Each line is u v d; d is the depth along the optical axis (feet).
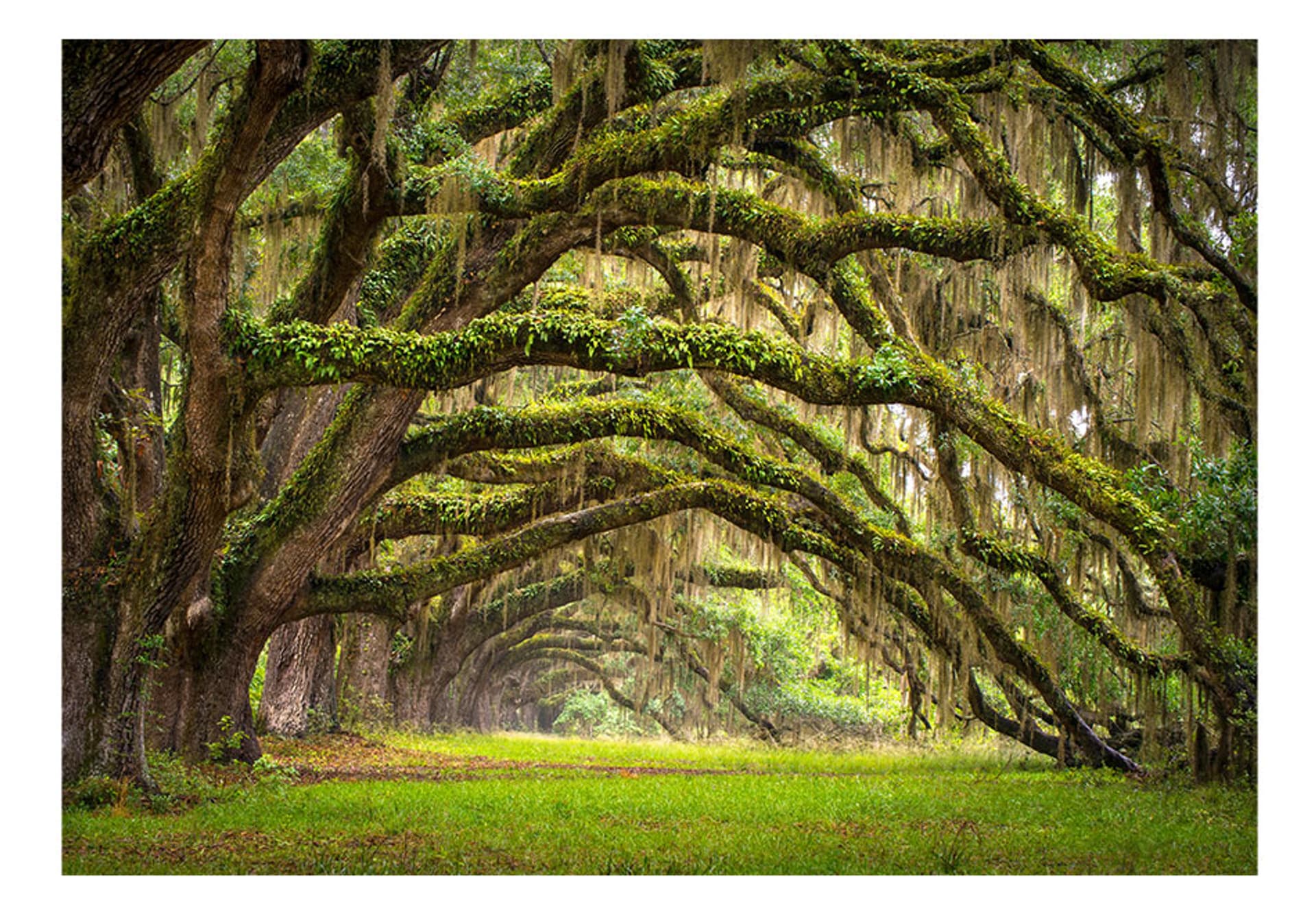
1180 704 71.20
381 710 99.25
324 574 65.87
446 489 83.30
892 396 45.98
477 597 110.52
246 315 41.83
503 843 34.50
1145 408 54.13
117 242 39.37
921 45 51.78
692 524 74.90
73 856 31.01
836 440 80.84
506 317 42.73
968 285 64.85
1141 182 57.47
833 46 45.60
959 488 63.77
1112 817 44.27
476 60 59.06
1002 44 49.16
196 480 42.73
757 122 50.42
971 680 82.02
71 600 41.68
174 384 72.90
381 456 54.80
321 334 41.50
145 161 49.11
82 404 40.11
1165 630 70.95
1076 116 56.13
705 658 117.08
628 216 49.49
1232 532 52.34
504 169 60.85
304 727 82.69
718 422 76.38
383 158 41.75
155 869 29.48
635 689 152.66
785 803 48.16
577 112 50.39
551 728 235.20
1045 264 56.85
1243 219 52.90
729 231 48.85
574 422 56.54
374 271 59.52
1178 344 53.31
